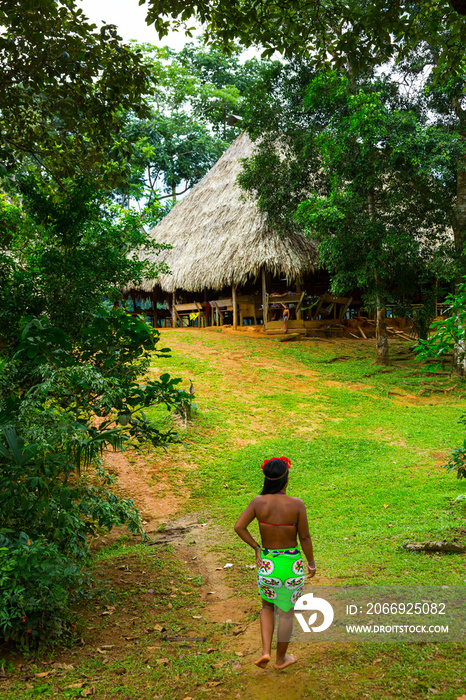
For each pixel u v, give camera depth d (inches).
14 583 167.9
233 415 553.9
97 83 319.3
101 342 240.7
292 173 761.6
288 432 523.5
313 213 674.8
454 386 672.4
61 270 297.1
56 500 207.9
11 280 294.8
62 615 194.9
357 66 283.7
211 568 262.8
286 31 284.7
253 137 789.9
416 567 216.8
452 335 297.7
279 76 767.7
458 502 306.8
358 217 689.0
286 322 888.9
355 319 1032.2
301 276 878.4
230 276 839.1
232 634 184.7
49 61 300.0
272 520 149.5
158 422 510.3
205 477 427.2
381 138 655.1
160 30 287.3
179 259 959.6
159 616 205.9
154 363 674.8
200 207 1057.5
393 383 690.8
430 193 697.0
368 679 138.4
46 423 205.3
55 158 365.7
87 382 217.0
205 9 272.1
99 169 368.5
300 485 395.9
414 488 355.3
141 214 617.9
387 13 261.7
